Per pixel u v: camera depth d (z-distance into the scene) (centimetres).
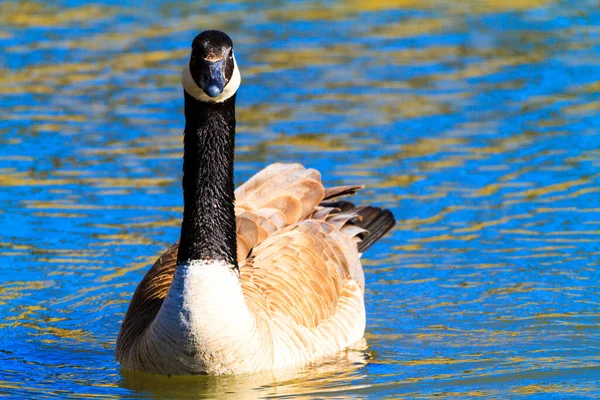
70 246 1543
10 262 1488
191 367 1088
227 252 1080
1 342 1259
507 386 1108
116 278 1450
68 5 2927
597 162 1848
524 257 1509
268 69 2388
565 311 1345
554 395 1078
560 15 2814
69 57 2466
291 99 2198
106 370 1171
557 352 1217
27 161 1864
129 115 2111
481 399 1067
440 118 2084
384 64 2423
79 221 1627
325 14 2855
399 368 1169
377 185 1756
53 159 1875
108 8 2908
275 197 1336
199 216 1073
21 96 2209
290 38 2617
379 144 1948
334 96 2217
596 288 1408
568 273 1455
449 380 1127
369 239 1431
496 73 2350
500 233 1588
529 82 2288
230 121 1105
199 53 1068
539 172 1811
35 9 2881
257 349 1093
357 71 2381
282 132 2003
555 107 2138
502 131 2011
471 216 1650
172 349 1078
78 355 1223
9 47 2531
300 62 2434
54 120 2075
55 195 1720
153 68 2389
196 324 1064
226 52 1078
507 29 2691
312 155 1881
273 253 1238
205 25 2712
